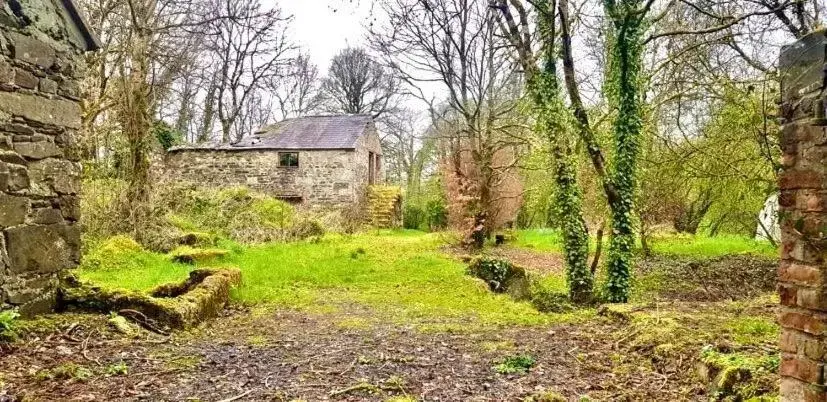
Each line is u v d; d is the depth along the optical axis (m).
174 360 5.09
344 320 7.42
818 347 2.84
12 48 5.64
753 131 10.44
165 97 23.03
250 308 8.10
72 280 6.48
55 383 4.25
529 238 22.52
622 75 9.76
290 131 26.06
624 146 9.89
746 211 15.27
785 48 3.05
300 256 13.57
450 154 19.84
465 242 17.70
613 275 10.05
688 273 13.43
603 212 11.25
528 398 4.19
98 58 13.97
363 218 25.28
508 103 18.64
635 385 4.64
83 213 12.59
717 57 13.39
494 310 8.55
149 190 14.12
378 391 4.40
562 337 6.48
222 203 18.56
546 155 10.96
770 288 11.74
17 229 5.70
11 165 5.63
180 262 11.54
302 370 4.97
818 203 2.83
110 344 5.45
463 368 5.13
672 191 14.56
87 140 13.73
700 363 4.66
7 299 5.57
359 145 25.66
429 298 9.36
